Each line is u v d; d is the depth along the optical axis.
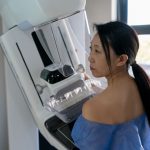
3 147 1.74
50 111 1.21
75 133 0.98
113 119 0.91
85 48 1.36
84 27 1.36
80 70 1.32
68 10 1.10
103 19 1.95
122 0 2.02
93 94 1.21
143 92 0.97
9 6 1.17
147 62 1.94
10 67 1.31
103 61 0.95
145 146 1.03
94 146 0.91
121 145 0.91
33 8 1.09
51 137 1.15
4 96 1.67
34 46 1.24
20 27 1.19
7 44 1.19
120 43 0.91
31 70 1.22
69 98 1.18
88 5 1.98
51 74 1.17
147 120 0.99
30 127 1.44
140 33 1.97
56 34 1.29
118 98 0.92
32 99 1.23
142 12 1.98
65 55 1.32
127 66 0.98
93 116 0.91
